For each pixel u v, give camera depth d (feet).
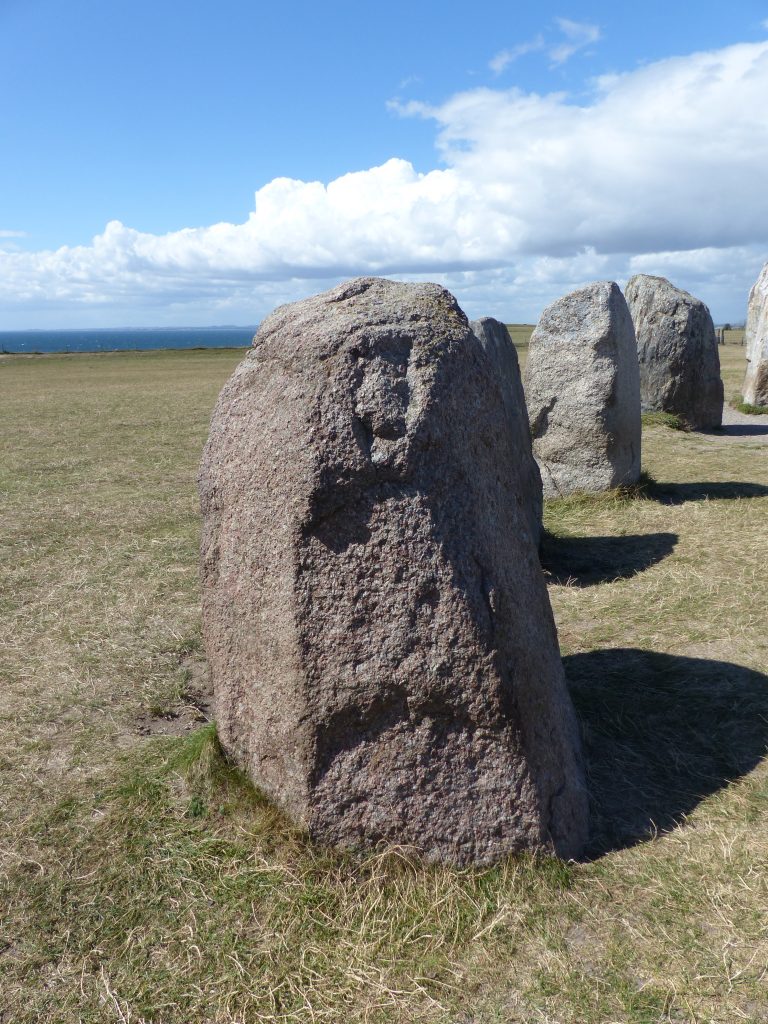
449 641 7.80
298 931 7.51
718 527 21.29
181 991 7.02
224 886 8.09
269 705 8.52
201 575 9.53
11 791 10.06
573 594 16.92
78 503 26.55
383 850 8.11
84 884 8.29
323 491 7.81
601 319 24.23
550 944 7.29
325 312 8.49
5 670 13.75
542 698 8.47
